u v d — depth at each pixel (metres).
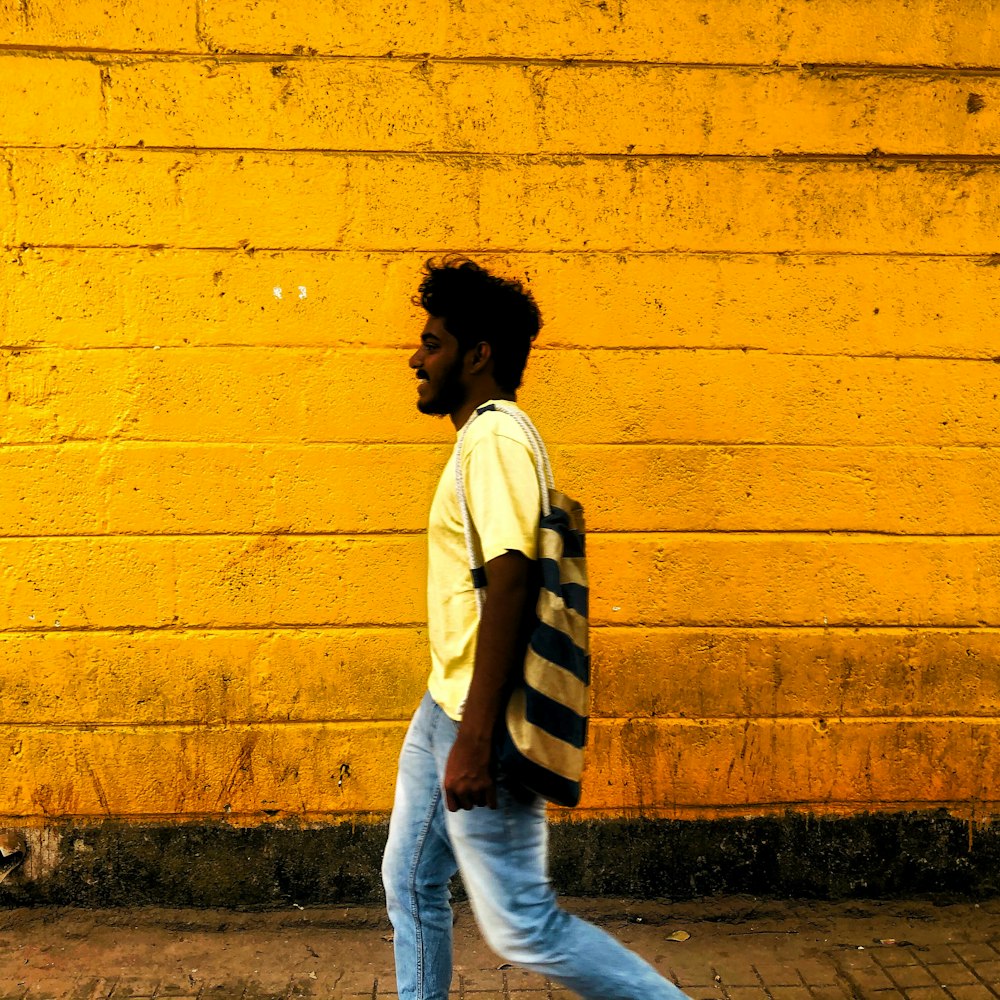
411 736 2.44
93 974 3.12
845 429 3.44
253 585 3.39
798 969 3.19
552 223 3.36
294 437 3.37
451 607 2.24
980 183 3.41
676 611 3.46
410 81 3.31
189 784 3.43
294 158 3.31
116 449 3.34
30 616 3.37
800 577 3.47
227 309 3.33
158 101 3.27
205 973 3.13
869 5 3.36
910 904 3.54
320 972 3.14
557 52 3.32
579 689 2.09
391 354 3.36
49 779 3.41
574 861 3.52
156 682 3.40
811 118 3.37
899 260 3.42
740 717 3.50
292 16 3.27
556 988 3.07
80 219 3.29
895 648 3.50
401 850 2.41
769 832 3.53
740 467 3.44
